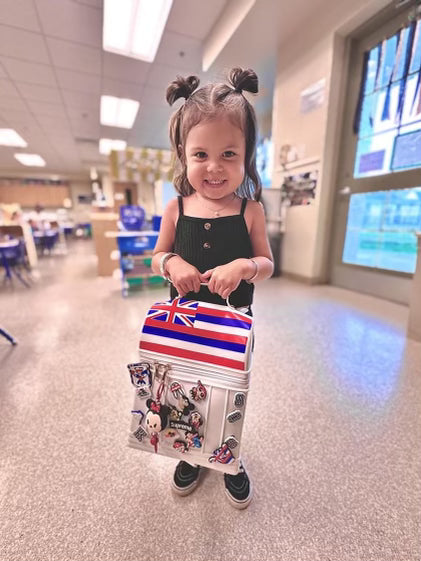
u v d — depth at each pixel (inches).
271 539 24.1
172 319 20.5
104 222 126.5
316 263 111.9
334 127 99.9
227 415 19.5
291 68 110.3
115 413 39.6
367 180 94.3
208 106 18.6
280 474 30.2
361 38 92.0
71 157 313.7
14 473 30.1
